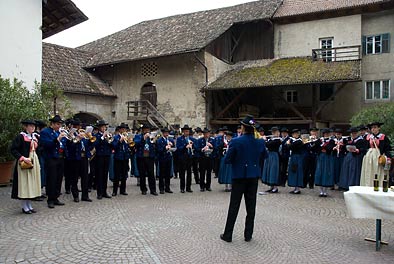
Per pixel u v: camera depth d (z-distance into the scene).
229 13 24.59
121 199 9.58
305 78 18.80
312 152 11.26
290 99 23.34
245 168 6.09
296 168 10.69
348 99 21.88
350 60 19.97
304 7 22.95
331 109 22.23
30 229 6.56
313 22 22.50
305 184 11.09
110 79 24.62
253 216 6.20
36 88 12.48
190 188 11.17
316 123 19.86
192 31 23.28
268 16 22.30
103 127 9.70
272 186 11.05
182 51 20.39
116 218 7.46
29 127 7.86
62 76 21.67
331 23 22.03
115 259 5.18
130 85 23.98
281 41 23.28
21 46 12.74
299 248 5.82
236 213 6.12
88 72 24.11
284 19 22.89
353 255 5.54
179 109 22.45
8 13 12.29
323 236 6.49
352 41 21.48
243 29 24.12
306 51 22.64
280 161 11.93
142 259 5.19
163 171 10.73
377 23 21.27
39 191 7.83
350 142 10.49
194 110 21.94
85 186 9.23
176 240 6.09
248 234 6.14
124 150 10.19
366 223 7.41
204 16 25.45
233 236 6.41
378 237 5.80
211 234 6.48
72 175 9.12
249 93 24.33
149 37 24.86
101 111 23.61
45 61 21.94
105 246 5.70
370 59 21.44
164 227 6.85
